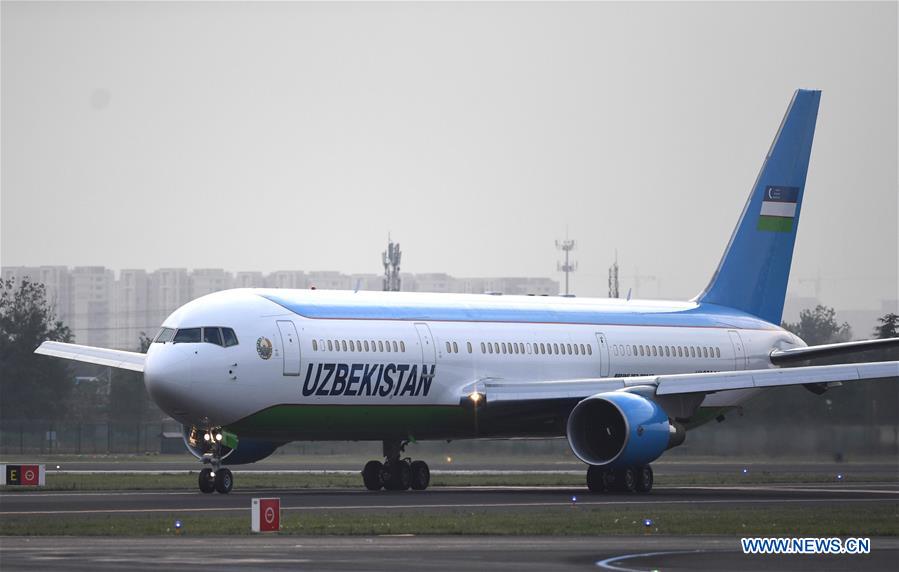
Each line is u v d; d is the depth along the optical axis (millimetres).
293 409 165250
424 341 178125
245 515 122000
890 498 161000
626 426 166375
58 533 104812
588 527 112562
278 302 168375
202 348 158750
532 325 193250
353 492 169000
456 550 94812
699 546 99312
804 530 112000
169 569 83062
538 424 187250
